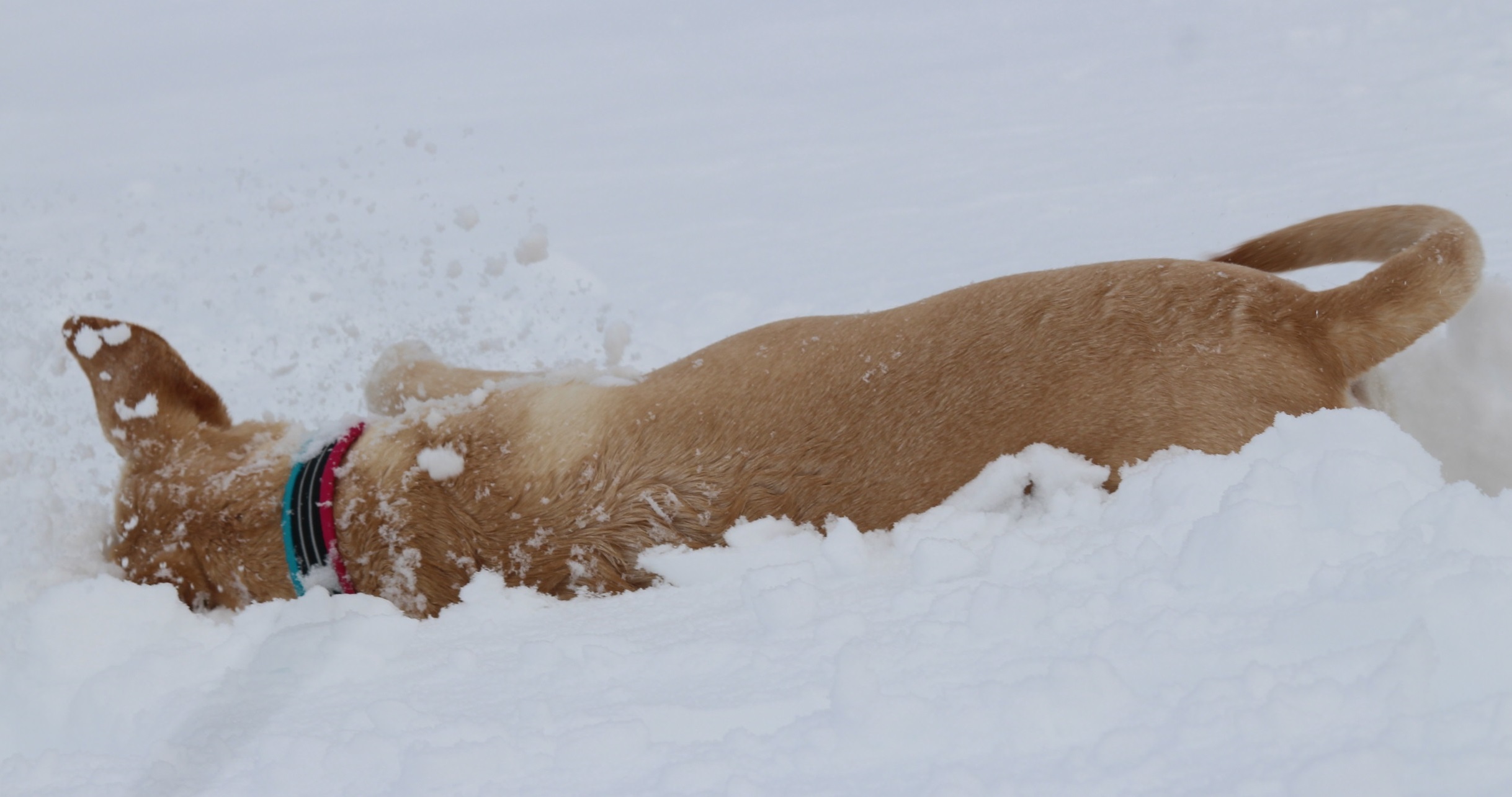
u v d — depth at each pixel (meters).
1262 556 2.59
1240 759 1.96
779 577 3.43
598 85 21.25
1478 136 10.66
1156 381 4.19
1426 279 4.13
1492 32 15.63
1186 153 11.90
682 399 4.77
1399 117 12.03
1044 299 4.56
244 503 4.77
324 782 2.49
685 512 4.53
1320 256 5.02
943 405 4.42
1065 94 16.44
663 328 8.24
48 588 4.08
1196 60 17.47
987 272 8.77
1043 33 22.20
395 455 4.80
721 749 2.34
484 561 4.61
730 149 15.05
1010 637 2.58
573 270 9.81
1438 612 2.16
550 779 2.33
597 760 2.38
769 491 4.49
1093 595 2.71
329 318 8.70
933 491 4.31
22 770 2.77
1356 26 17.72
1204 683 2.17
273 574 4.70
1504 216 7.92
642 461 4.64
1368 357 4.20
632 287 9.33
